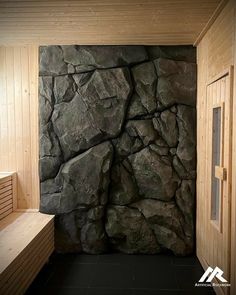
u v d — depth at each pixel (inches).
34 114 130.1
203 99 114.3
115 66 126.8
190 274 111.0
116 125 126.6
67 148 128.6
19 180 132.1
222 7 88.4
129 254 129.8
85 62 126.6
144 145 128.4
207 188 106.7
